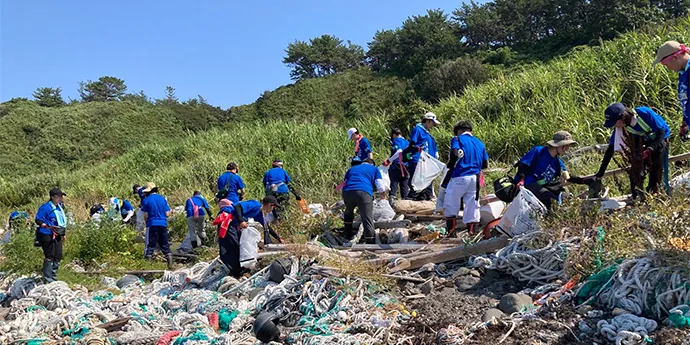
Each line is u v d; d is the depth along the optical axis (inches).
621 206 249.6
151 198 407.2
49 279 333.1
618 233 207.6
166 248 405.1
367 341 194.1
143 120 2050.9
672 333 163.5
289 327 225.0
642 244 197.9
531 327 184.1
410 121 649.0
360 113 1807.3
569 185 328.8
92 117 2041.1
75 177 989.8
